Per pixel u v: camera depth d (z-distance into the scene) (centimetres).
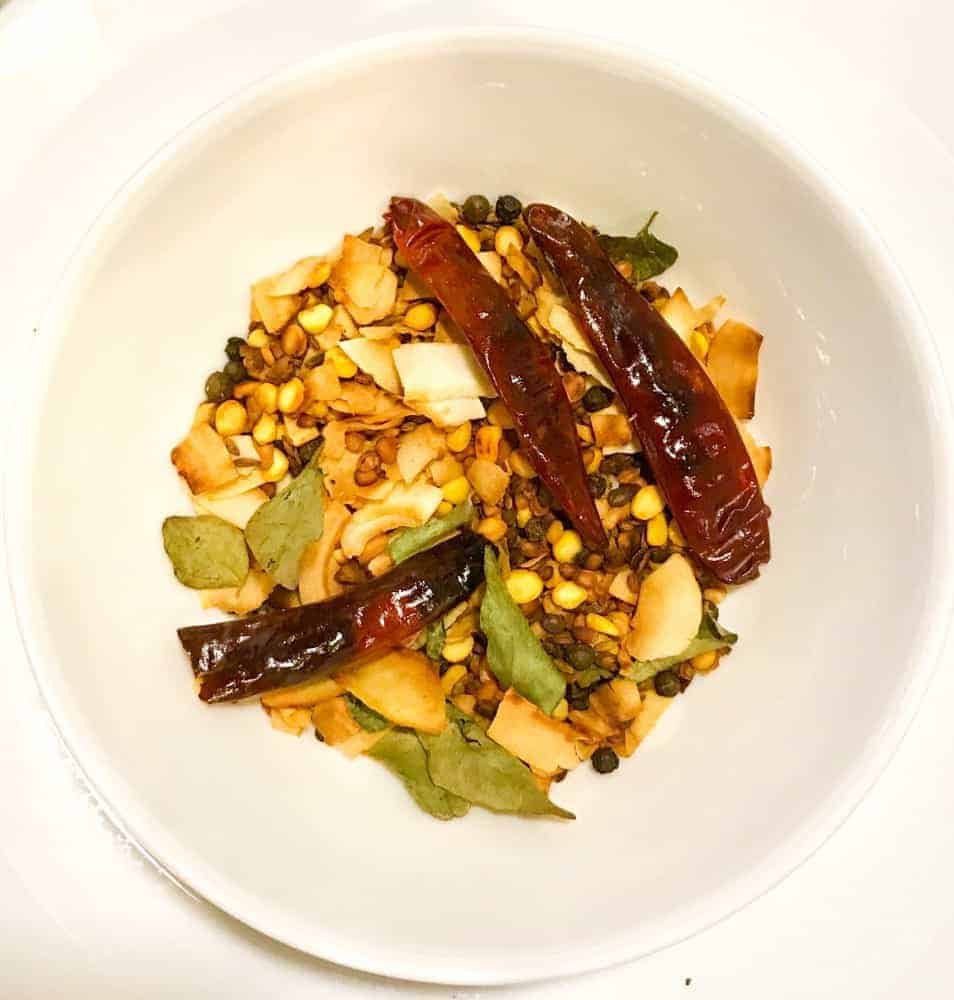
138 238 15
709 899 14
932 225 17
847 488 16
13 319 16
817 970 16
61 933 15
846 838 16
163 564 17
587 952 14
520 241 17
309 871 15
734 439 17
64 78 16
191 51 16
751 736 16
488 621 17
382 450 17
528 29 14
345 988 15
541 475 17
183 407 17
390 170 17
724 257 17
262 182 16
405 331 18
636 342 16
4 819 15
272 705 17
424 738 17
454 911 15
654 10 16
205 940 15
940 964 16
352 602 16
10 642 16
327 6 16
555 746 17
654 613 17
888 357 15
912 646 14
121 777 14
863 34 17
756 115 15
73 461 15
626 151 16
